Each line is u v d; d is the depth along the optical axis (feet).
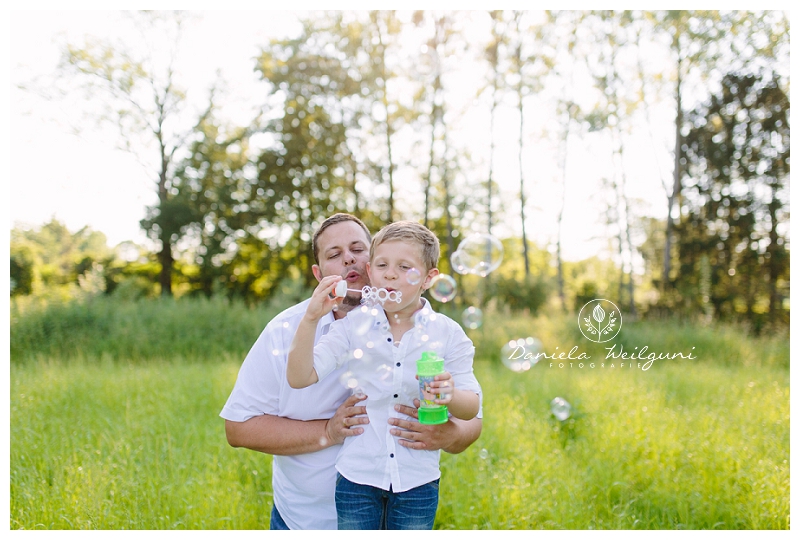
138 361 25.40
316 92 49.70
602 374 20.62
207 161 52.13
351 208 52.95
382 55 47.16
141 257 53.72
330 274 7.01
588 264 63.16
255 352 6.67
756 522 8.97
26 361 22.88
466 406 6.27
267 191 51.62
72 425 13.02
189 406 14.96
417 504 6.16
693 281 46.01
